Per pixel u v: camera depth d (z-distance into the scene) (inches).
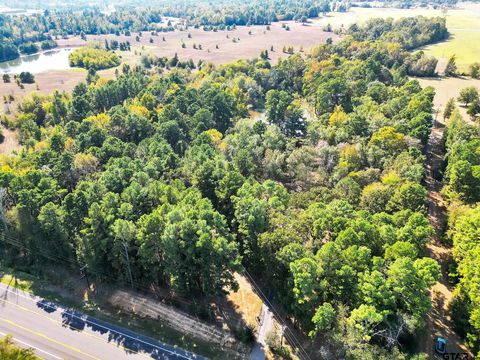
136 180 3772.1
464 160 3932.1
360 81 6776.6
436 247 3585.1
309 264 2500.0
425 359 2326.5
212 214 3100.4
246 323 2928.2
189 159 4448.8
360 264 2598.4
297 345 2714.1
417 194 3501.5
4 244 3764.8
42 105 7219.5
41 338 2824.8
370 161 4441.4
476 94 6530.5
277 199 3417.8
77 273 3472.0
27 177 3759.8
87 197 3366.1
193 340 2802.7
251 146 4881.9
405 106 5767.7
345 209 3253.0
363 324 2340.1
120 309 3090.6
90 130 5044.3
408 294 2406.5
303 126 5871.1
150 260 2992.1
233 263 2792.8
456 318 2738.7
